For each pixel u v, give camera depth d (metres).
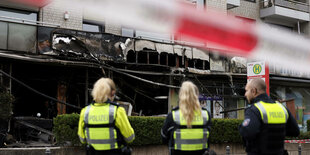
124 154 4.34
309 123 15.70
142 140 10.34
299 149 9.62
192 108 4.28
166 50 15.40
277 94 21.02
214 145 11.55
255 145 4.34
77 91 15.18
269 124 4.34
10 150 8.66
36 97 14.55
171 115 4.34
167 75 16.17
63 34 13.13
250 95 4.66
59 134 9.39
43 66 14.55
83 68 14.81
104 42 13.88
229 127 11.84
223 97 18.34
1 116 11.06
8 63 12.81
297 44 20.75
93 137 4.24
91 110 4.31
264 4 22.67
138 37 15.94
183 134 4.26
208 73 16.75
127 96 16.34
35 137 11.82
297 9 23.27
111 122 4.22
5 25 12.26
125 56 14.30
